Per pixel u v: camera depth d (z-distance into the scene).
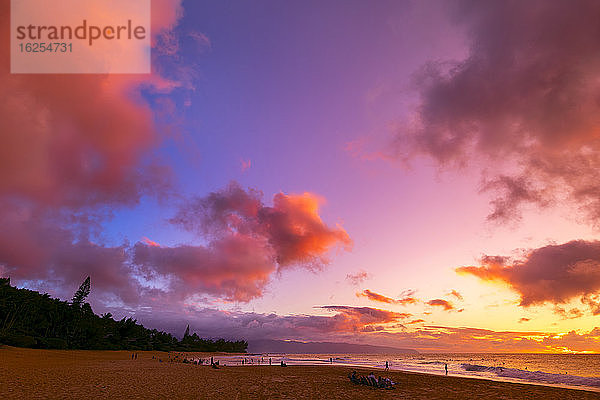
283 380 39.84
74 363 58.84
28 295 124.56
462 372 68.06
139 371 46.34
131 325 170.38
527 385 39.28
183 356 144.75
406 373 59.81
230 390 29.38
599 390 35.59
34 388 24.88
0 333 94.50
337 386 34.22
